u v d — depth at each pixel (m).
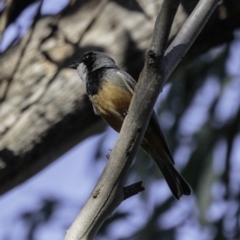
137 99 5.40
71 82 8.27
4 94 8.21
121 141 5.45
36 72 8.31
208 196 11.55
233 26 8.47
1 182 8.24
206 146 11.96
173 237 12.21
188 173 11.88
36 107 8.19
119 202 5.53
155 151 7.86
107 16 8.53
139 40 8.35
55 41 8.47
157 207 12.15
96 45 8.41
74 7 8.59
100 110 8.14
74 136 8.38
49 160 8.38
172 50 5.69
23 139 8.13
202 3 5.93
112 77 8.03
